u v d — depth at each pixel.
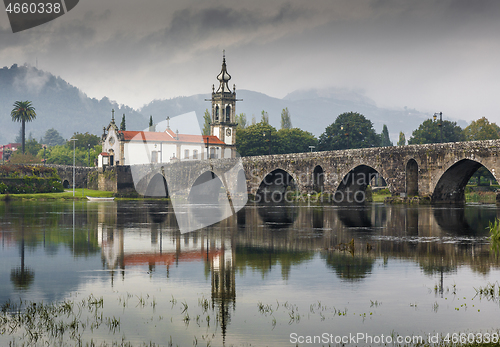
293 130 188.12
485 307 21.02
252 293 23.47
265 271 28.16
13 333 18.52
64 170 176.50
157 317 20.17
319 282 25.41
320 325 19.12
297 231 46.66
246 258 32.22
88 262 31.19
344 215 64.00
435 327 18.80
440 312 20.47
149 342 17.64
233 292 23.69
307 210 73.62
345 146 172.62
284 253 34.06
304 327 18.92
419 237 41.38
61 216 66.19
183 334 18.34
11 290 24.23
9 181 132.25
